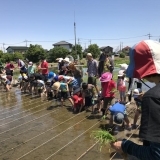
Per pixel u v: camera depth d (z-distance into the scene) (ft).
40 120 24.72
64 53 182.80
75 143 17.89
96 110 27.22
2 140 19.31
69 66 30.91
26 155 16.24
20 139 19.40
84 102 26.94
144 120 4.34
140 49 4.86
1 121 25.03
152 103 4.27
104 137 7.66
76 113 26.66
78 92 27.58
